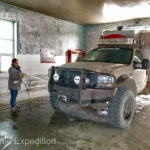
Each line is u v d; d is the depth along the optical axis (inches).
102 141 125.1
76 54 346.3
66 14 275.9
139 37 218.5
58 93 155.0
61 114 184.4
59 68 156.5
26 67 257.3
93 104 149.8
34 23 264.4
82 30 372.8
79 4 222.8
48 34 290.5
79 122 162.6
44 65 287.3
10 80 182.2
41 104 224.7
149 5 224.7
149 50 296.2
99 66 155.1
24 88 254.5
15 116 174.9
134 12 260.2
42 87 281.4
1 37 226.7
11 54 240.4
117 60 184.5
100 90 137.4
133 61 180.4
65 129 145.1
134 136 135.0
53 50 301.1
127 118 154.1
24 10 247.4
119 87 150.0
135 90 169.2
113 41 198.7
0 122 157.1
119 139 129.1
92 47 369.7
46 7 238.1
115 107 141.7
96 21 327.3
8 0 209.5
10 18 229.3
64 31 323.9
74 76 146.2
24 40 251.6
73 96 142.6
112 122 144.3
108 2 214.4
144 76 213.3
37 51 273.1
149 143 123.6
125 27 307.9
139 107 216.4
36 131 139.6
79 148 114.1
